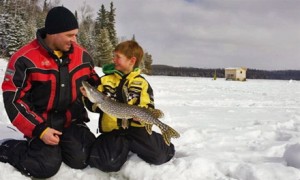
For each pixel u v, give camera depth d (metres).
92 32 35.81
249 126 3.38
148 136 1.87
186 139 2.67
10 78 1.73
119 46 1.87
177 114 4.24
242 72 31.41
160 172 1.85
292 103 6.61
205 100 6.60
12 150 1.78
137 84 1.86
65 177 1.82
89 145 1.90
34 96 1.80
